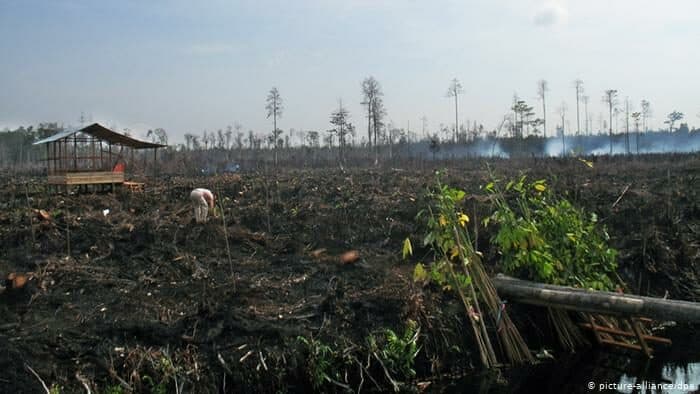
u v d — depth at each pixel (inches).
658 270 486.9
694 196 639.8
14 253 424.5
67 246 441.1
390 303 371.6
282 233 513.7
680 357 388.2
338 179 797.9
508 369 366.6
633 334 388.8
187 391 299.0
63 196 657.6
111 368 300.4
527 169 908.0
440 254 434.6
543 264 410.0
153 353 313.0
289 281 405.1
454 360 364.8
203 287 385.1
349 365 333.7
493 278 416.5
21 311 344.5
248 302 371.6
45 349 308.0
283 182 758.5
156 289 383.9
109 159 799.1
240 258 449.1
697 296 469.7
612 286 420.5
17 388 281.1
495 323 385.7
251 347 329.1
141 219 505.7
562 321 396.8
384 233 512.1
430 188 666.2
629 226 546.6
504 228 415.8
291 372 322.7
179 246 457.1
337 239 503.5
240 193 660.1
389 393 330.3
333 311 365.4
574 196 611.2
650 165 1054.4
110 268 411.2
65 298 361.1
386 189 693.3
